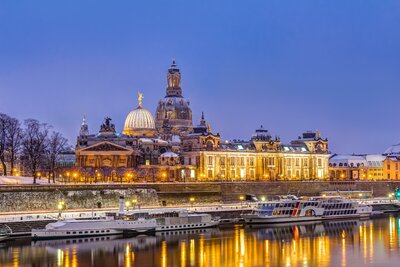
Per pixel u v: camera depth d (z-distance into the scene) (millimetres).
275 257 182250
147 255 184250
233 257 182000
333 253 188375
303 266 170250
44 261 175500
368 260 177875
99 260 177375
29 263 173000
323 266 170375
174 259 179125
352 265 171625
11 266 169625
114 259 178750
